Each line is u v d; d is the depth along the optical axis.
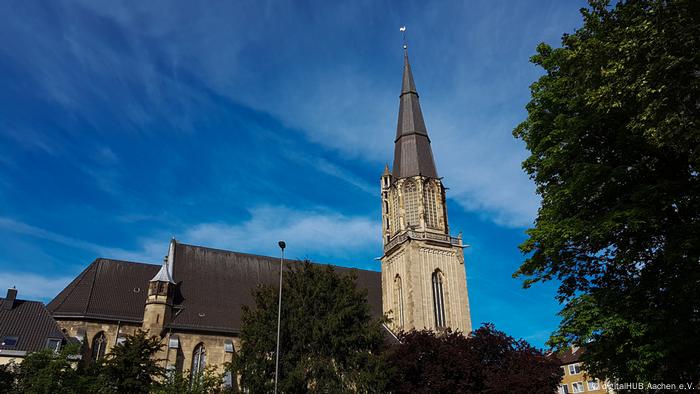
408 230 74.38
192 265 66.81
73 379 36.81
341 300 39.97
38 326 53.03
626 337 23.95
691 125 19.17
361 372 37.50
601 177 24.81
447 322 71.19
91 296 59.12
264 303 39.44
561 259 27.44
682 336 21.77
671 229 22.77
